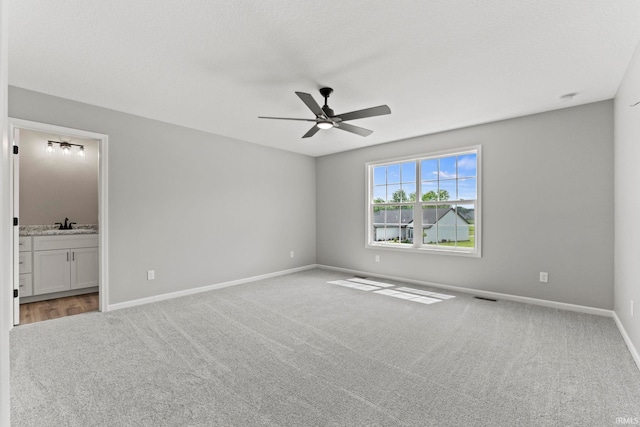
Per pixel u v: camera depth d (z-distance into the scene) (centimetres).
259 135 464
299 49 233
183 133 417
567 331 286
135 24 204
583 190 339
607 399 184
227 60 249
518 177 381
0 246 57
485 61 249
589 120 335
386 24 204
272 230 537
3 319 60
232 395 189
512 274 387
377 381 204
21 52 236
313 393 191
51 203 466
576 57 242
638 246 227
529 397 186
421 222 479
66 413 173
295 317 325
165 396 188
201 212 436
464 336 276
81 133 332
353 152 559
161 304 372
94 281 436
